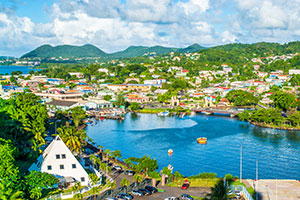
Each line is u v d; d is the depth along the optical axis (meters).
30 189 96.56
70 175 113.31
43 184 98.94
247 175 144.12
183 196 102.81
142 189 108.88
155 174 126.75
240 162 162.75
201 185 120.19
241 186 111.69
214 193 87.81
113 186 108.62
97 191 104.56
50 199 99.56
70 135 143.75
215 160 166.50
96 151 176.12
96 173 122.56
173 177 125.75
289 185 119.12
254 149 188.25
